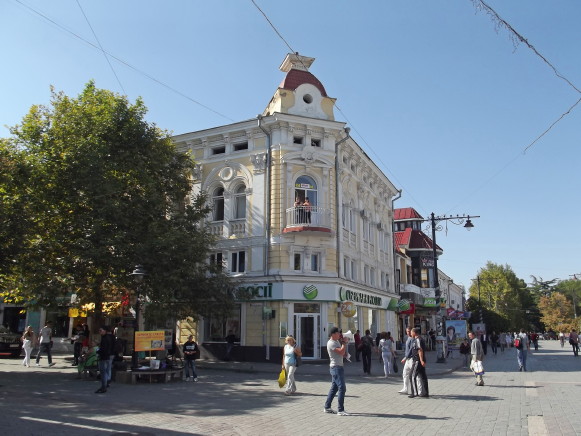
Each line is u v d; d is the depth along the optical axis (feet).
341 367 33.19
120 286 65.16
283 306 78.23
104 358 41.75
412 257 165.78
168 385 47.57
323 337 79.30
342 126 87.20
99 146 61.36
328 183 85.25
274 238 80.69
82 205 62.75
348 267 92.53
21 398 36.81
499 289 229.66
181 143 92.53
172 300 68.03
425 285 163.53
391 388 48.29
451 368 71.20
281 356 76.18
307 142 85.30
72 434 24.67
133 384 47.44
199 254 66.28
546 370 70.79
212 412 32.99
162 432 25.98
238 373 62.28
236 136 88.12
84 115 64.34
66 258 60.59
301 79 90.48
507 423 29.76
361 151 98.22
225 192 86.99
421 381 41.52
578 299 352.08
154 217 65.98
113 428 26.63
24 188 59.82
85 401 36.47
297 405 36.65
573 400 39.40
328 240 83.15
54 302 63.36
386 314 116.88
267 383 50.93
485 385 51.34
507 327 189.06
